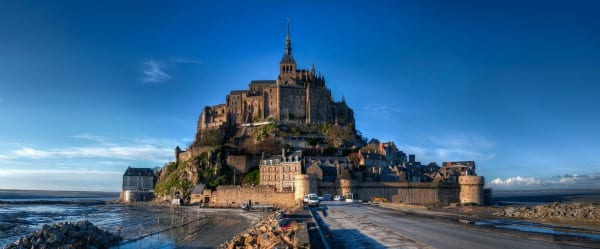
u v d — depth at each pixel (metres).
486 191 167.25
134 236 81.75
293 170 171.25
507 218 61.94
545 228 47.03
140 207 197.62
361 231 45.00
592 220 53.91
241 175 198.25
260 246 39.88
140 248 67.38
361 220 57.62
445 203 144.50
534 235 40.28
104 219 131.38
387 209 84.38
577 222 54.38
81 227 69.12
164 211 163.25
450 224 51.59
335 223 53.88
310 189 146.25
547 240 37.06
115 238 73.69
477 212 74.88
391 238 39.25
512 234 41.28
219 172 199.00
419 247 34.03
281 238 37.94
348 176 160.88
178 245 69.88
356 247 34.81
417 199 157.62
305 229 38.84
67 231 65.44
